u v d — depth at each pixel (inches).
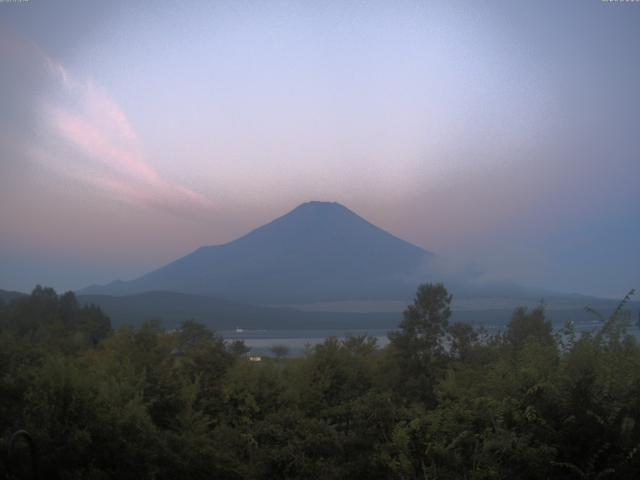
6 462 260.2
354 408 306.5
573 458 214.1
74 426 288.7
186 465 325.4
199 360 582.2
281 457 319.0
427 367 718.5
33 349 457.1
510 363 267.6
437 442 245.0
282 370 640.4
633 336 256.1
